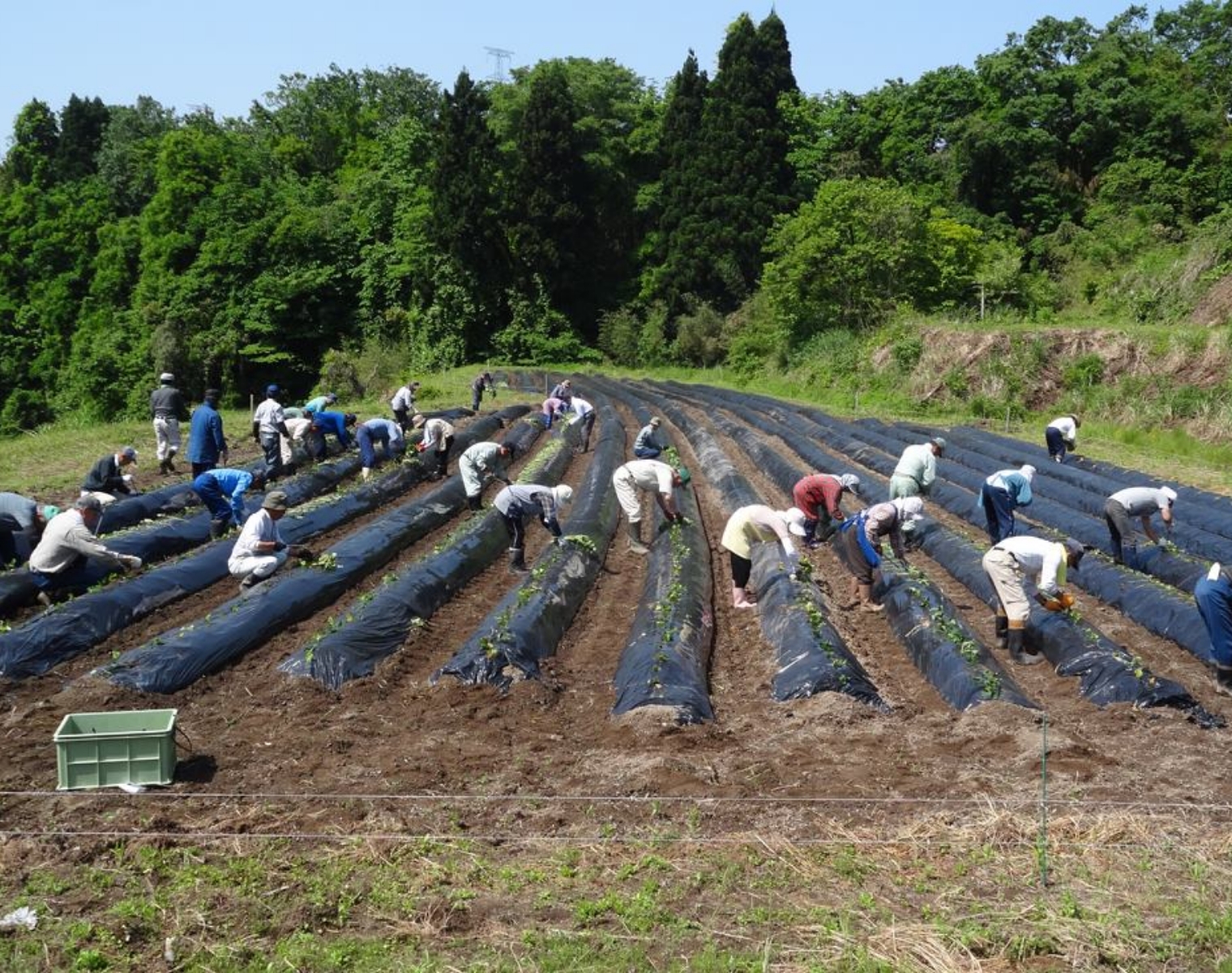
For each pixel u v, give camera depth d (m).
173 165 51.25
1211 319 29.61
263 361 46.38
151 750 7.27
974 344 30.41
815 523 13.27
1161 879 6.20
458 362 50.47
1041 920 5.74
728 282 48.53
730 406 34.12
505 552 15.24
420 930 5.66
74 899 5.89
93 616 10.80
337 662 9.81
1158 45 50.03
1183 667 10.52
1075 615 10.62
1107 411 26.72
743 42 49.75
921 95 51.03
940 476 21.05
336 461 20.33
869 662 10.61
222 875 6.13
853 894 6.05
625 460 23.61
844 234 38.22
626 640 11.57
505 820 6.94
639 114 59.22
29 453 21.45
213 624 10.47
